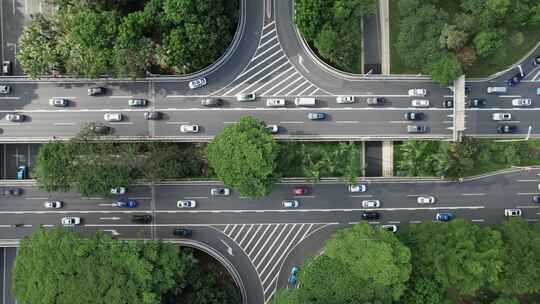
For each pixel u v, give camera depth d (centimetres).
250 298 10725
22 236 10725
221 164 9494
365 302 9012
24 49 9756
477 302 10488
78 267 9275
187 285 10138
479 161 10856
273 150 9500
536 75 10988
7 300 11006
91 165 9769
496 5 9812
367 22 10831
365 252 9200
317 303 9175
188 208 10744
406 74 10794
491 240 9756
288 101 10725
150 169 9988
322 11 9888
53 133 10619
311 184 10806
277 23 10725
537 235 9844
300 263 10781
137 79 10544
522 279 9675
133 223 10731
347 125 10781
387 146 11044
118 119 10569
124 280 9162
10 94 10562
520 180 10994
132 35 9525
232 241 10750
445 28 9931
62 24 9831
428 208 10931
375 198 10894
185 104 10656
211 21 9862
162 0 9819
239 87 10681
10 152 11031
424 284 9600
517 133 11006
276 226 10794
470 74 10962
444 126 10862
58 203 10669
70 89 10581
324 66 10694
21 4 10819
